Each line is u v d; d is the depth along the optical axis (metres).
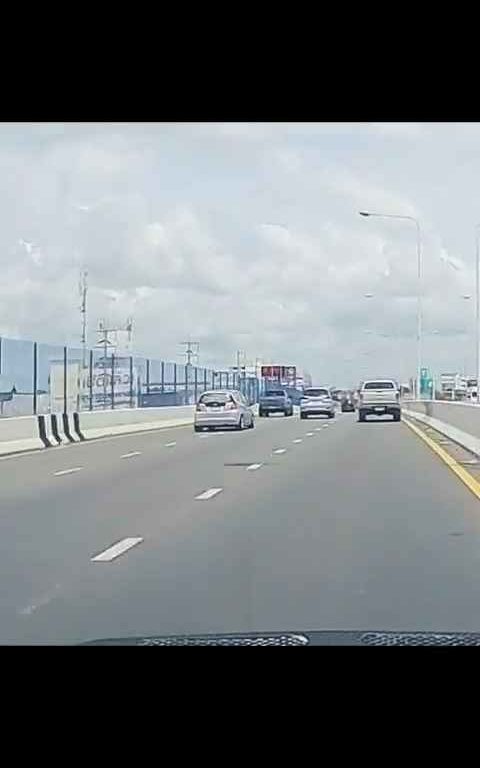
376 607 10.27
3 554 13.73
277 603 10.49
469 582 11.59
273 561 13.04
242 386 94.38
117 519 17.16
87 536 15.31
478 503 18.89
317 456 30.89
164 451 34.31
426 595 10.86
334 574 12.11
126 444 38.72
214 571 12.39
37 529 16.06
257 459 30.02
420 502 19.08
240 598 10.77
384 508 18.23
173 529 15.95
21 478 24.50
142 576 12.12
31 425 36.31
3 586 11.58
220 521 16.80
